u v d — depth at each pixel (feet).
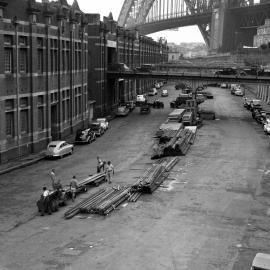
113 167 118.52
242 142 163.53
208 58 593.83
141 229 74.79
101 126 182.60
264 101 317.83
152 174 105.60
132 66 325.21
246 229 75.61
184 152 139.74
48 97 152.46
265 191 99.50
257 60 453.58
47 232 73.26
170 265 61.11
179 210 85.10
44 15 148.05
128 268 59.98
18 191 99.14
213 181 107.24
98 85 233.35
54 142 140.26
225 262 62.39
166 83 511.81
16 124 132.36
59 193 87.04
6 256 63.52
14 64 129.59
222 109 273.75
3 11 122.11
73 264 60.95
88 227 75.61
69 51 176.04
